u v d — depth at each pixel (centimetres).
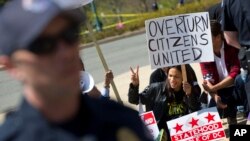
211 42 569
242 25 488
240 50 505
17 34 149
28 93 158
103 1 3594
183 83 560
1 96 1336
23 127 159
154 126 541
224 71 606
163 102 563
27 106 159
